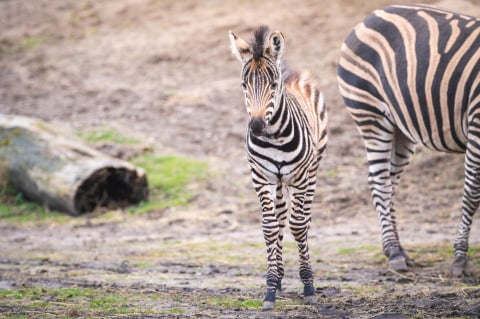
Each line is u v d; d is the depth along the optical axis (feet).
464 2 77.00
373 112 42.57
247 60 30.50
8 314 31.09
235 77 84.17
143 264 44.34
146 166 66.39
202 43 92.12
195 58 89.40
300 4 96.68
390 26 41.75
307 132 32.94
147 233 54.29
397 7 42.88
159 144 70.38
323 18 91.76
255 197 60.39
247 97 30.17
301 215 32.83
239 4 100.58
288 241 49.16
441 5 77.56
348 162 65.16
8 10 113.50
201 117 75.66
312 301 33.19
